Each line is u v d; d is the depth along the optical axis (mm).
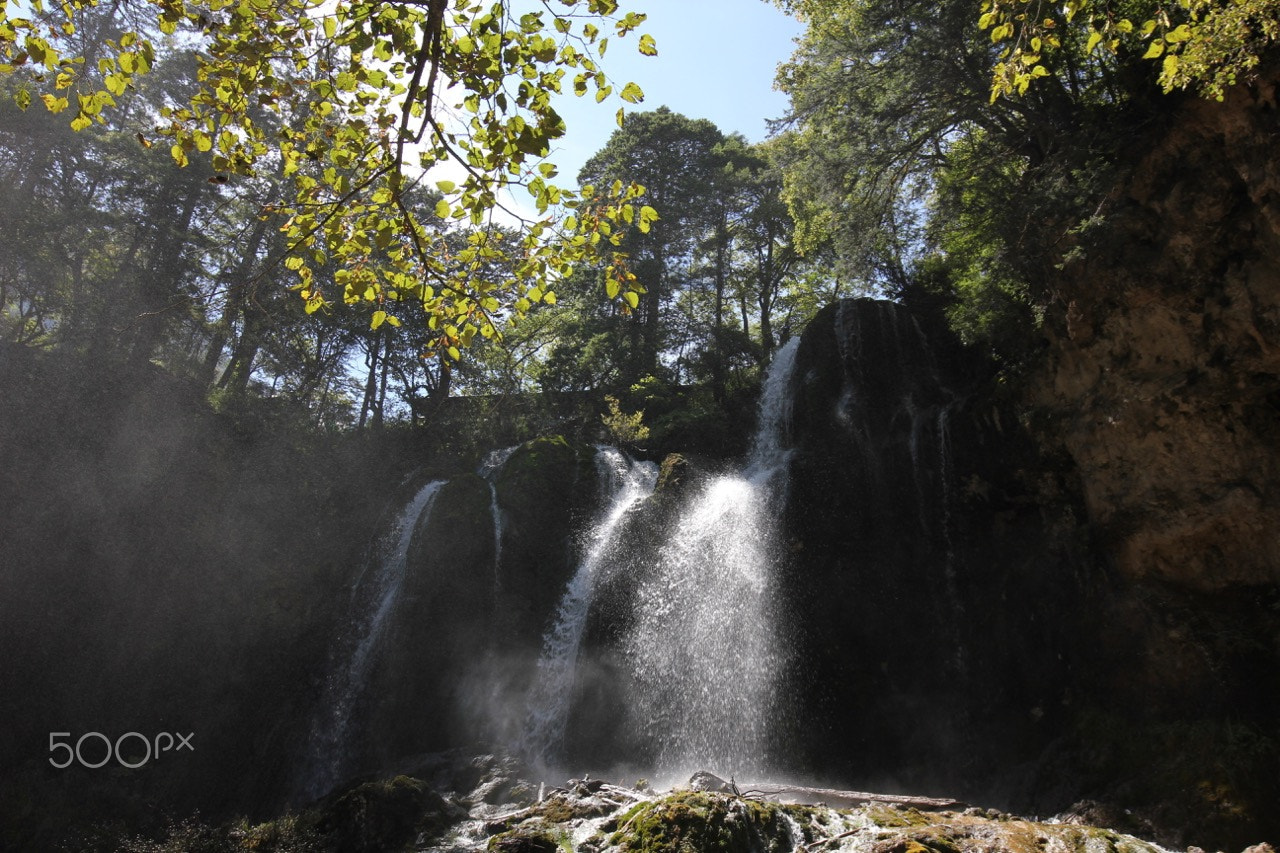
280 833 13164
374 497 27062
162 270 24672
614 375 33344
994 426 19344
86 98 6289
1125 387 16078
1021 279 18141
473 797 15219
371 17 6387
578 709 19688
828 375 23406
